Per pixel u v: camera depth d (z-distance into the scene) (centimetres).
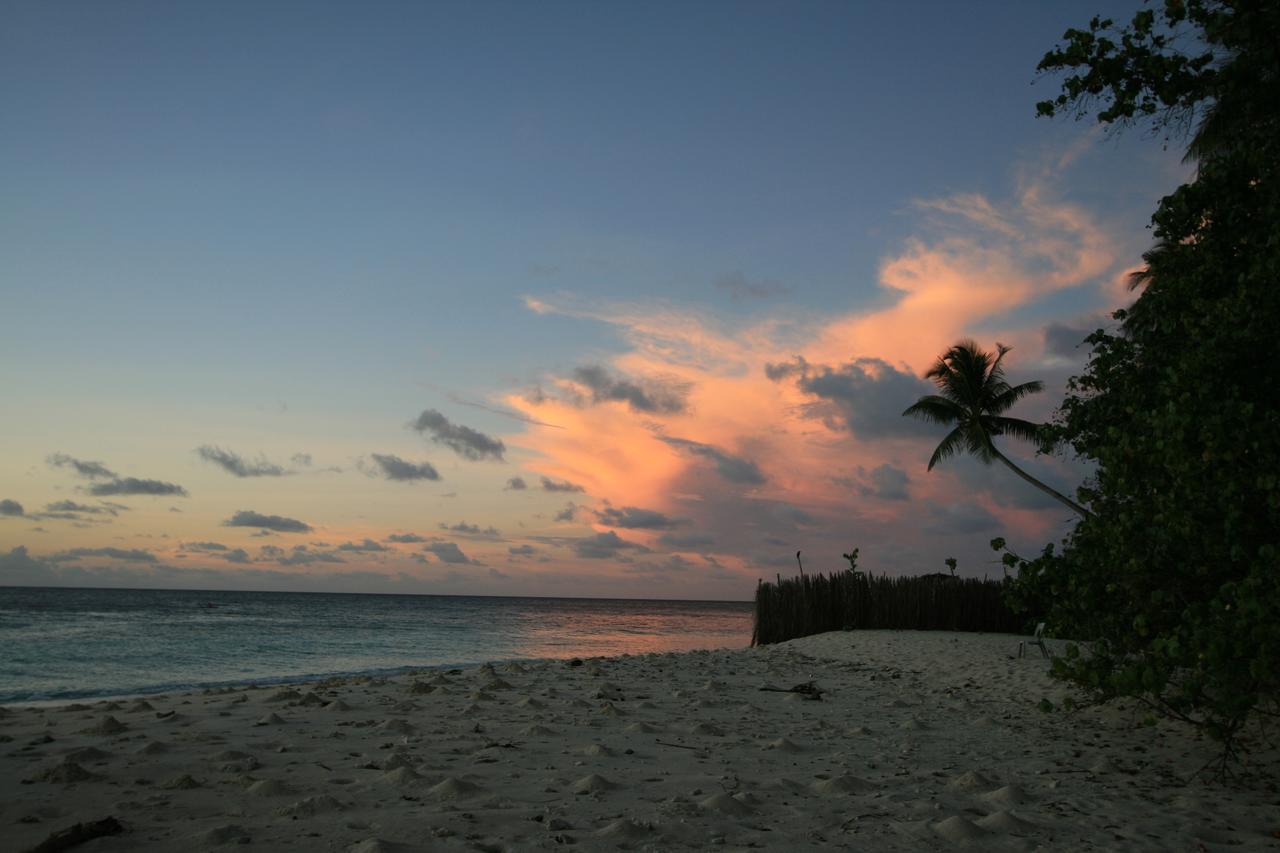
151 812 341
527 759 493
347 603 10912
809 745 589
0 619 3656
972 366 2595
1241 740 627
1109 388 825
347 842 309
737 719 713
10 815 328
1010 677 1139
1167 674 473
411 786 407
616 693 844
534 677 1029
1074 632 685
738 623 7188
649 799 403
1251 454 494
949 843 350
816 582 2239
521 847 314
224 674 1672
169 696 805
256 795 375
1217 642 430
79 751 433
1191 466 503
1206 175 652
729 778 457
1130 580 595
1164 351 734
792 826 365
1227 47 648
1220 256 671
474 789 402
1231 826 399
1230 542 501
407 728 588
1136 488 572
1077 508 1456
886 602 2205
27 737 500
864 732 665
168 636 2803
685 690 923
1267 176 630
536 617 6794
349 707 697
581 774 455
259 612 5734
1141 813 420
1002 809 414
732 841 338
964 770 518
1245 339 557
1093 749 621
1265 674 413
